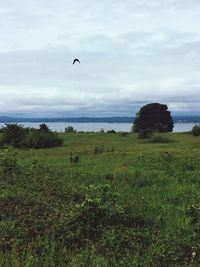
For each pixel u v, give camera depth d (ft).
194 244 25.44
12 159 50.24
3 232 27.20
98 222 28.50
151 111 194.90
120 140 124.98
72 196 36.65
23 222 29.25
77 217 28.14
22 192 37.09
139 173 51.93
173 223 30.35
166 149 89.35
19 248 25.25
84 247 25.96
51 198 35.47
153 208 34.83
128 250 25.32
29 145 102.58
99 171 54.34
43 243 25.79
